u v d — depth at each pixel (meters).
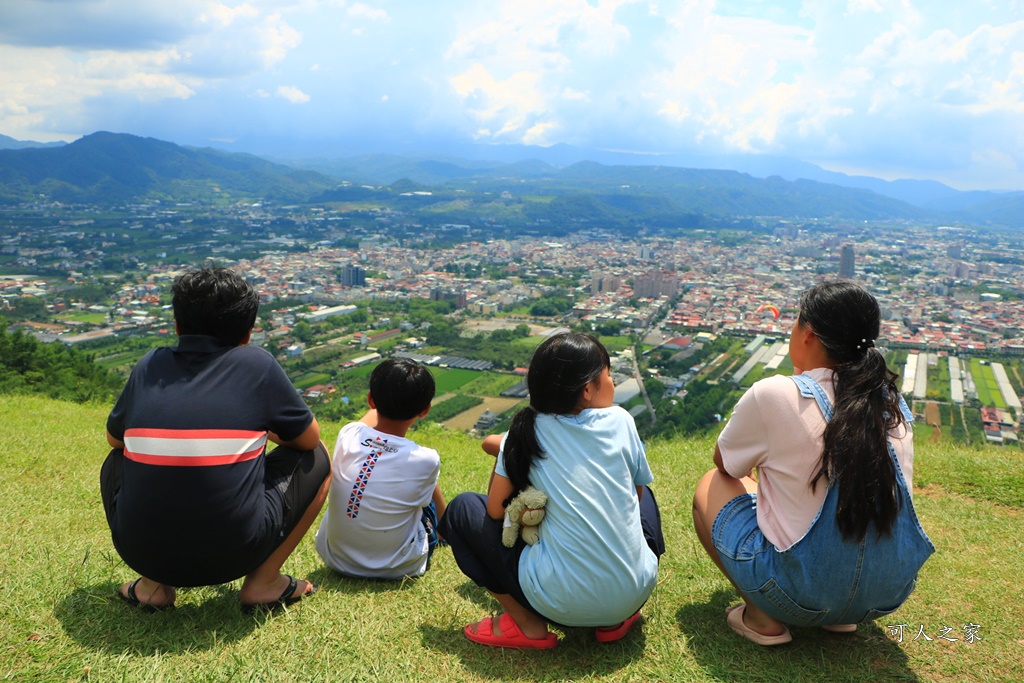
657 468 5.89
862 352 2.48
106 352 62.91
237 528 2.62
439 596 3.30
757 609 2.80
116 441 2.88
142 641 2.70
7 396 11.86
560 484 2.58
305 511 3.05
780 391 2.49
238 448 2.62
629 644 2.83
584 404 2.70
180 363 2.71
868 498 2.28
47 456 5.88
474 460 7.20
